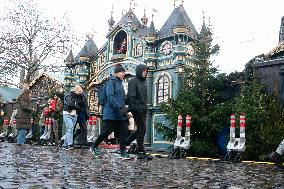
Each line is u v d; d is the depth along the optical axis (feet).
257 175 22.13
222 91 54.60
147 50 78.64
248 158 42.88
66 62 101.09
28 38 113.80
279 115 42.39
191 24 79.66
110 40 90.79
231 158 37.09
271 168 28.45
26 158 26.14
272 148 40.98
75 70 100.78
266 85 48.52
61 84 115.14
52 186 13.43
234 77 53.67
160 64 77.41
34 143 69.82
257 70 49.75
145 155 31.76
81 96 45.73
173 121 50.11
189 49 74.08
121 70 28.96
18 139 49.73
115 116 28.91
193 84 53.31
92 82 94.32
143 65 31.48
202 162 33.55
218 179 18.83
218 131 48.57
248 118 43.14
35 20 114.32
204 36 55.21
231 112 48.88
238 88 53.36
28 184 13.60
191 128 49.42
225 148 48.80
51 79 119.34
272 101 45.06
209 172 22.88
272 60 48.32
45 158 27.14
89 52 98.94
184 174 20.61
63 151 38.37
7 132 80.02
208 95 52.26
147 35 78.79
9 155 28.02
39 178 15.56
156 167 24.31
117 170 20.80
